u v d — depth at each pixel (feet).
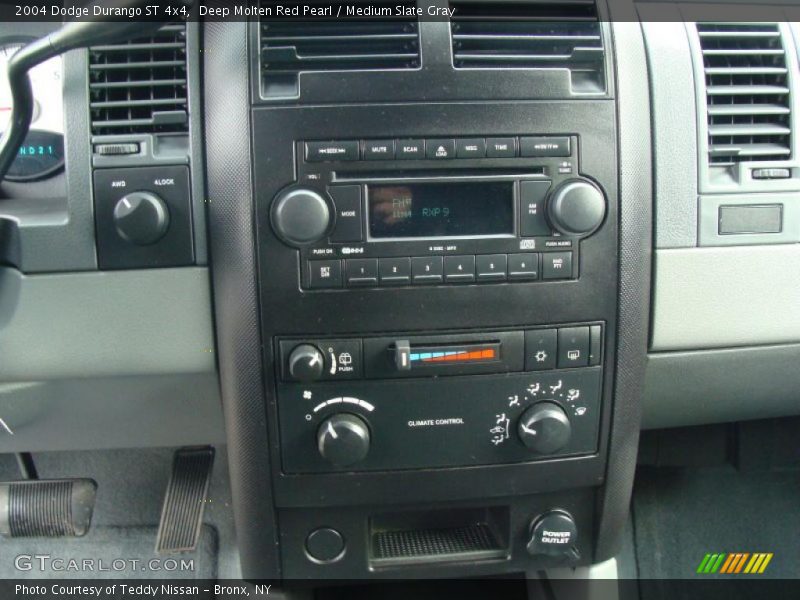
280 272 2.64
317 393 2.76
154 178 2.79
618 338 2.84
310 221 2.57
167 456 4.62
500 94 2.61
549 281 2.72
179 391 3.17
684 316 3.10
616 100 2.70
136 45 2.79
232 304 2.72
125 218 2.72
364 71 2.57
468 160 2.62
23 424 3.28
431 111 2.59
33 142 3.27
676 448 4.75
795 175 3.07
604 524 3.11
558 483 2.98
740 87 3.06
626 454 3.03
